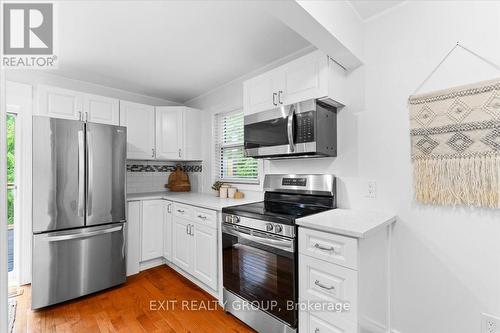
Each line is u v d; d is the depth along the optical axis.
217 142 3.37
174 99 3.79
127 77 2.93
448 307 1.46
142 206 2.87
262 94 2.13
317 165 2.12
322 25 1.39
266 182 2.42
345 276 1.31
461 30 1.43
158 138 3.33
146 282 2.61
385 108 1.73
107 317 2.00
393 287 1.66
